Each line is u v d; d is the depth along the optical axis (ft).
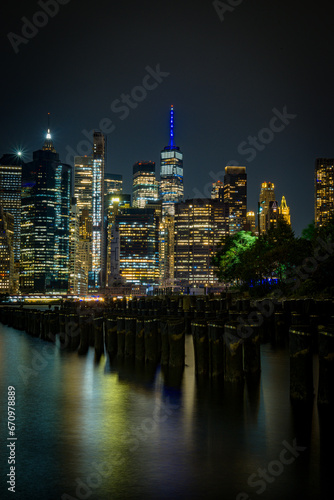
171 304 214.90
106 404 87.45
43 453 63.16
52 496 51.29
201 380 100.32
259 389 90.58
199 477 54.75
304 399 80.69
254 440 65.10
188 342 176.65
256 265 310.04
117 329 143.23
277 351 137.80
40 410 84.69
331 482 52.75
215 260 472.85
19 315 277.03
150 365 122.11
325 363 75.00
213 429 70.03
